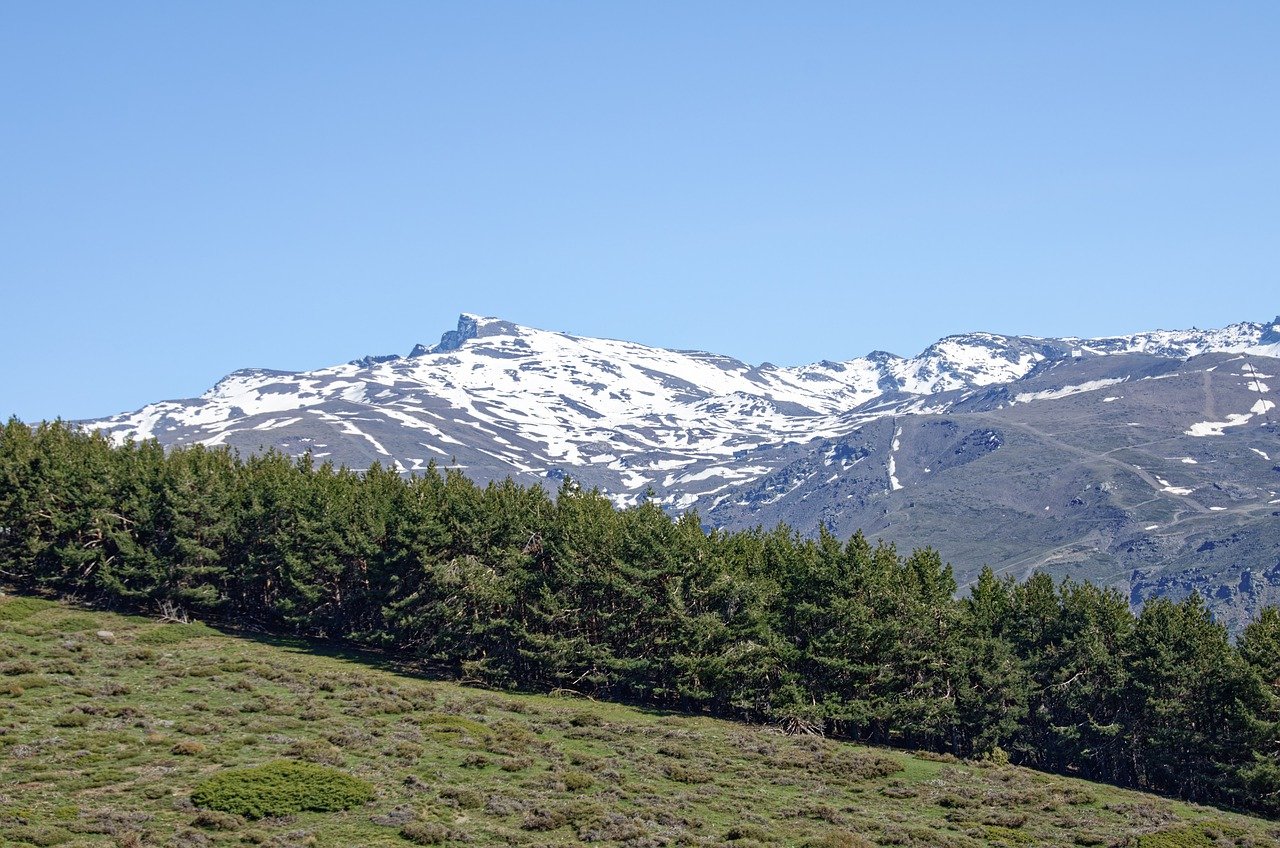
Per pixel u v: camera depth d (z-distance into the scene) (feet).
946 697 333.01
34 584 402.93
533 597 367.25
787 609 355.36
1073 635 346.54
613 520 382.83
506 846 185.16
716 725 321.52
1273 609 338.34
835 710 327.47
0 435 436.35
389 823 191.11
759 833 200.64
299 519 391.65
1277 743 307.78
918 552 372.38
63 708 247.91
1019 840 213.46
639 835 193.67
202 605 396.98
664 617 353.10
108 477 405.80
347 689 304.30
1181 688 326.24
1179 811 269.03
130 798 191.93
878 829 214.28
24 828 171.12
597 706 339.98
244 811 190.19
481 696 327.06
